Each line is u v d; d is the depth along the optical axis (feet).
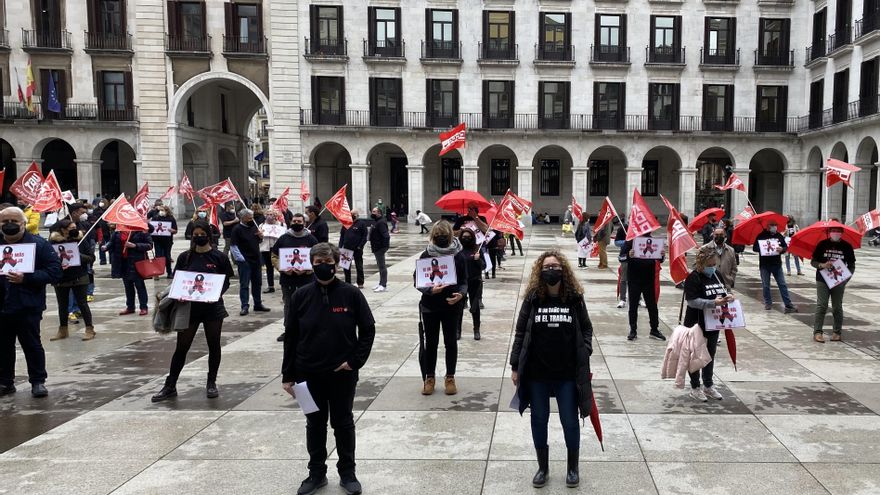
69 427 20.17
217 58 128.16
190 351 30.27
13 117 124.36
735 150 132.67
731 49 131.64
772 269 39.70
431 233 23.32
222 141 148.66
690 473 16.63
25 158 126.00
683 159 132.98
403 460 17.60
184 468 17.12
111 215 36.50
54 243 31.45
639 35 131.85
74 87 126.82
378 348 30.45
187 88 127.65
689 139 132.05
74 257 31.76
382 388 24.17
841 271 30.73
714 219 57.77
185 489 15.90
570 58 131.64
